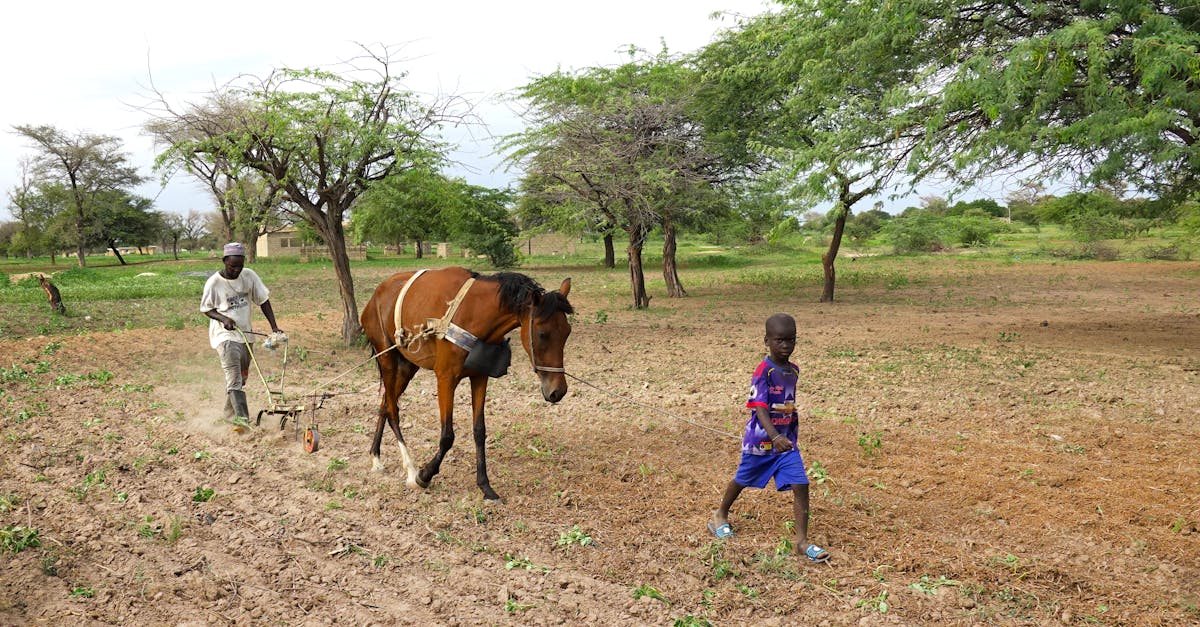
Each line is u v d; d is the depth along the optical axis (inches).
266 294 315.3
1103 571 183.3
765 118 820.6
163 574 180.7
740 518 216.2
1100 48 336.8
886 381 394.3
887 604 167.6
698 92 808.9
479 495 235.6
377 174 521.3
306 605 167.6
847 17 487.8
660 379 413.7
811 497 231.8
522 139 766.5
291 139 463.5
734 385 394.6
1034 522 211.9
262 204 506.0
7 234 3629.4
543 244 2628.0
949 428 307.3
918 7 431.8
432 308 237.0
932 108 442.3
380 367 262.5
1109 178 402.3
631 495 235.9
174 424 317.4
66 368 444.5
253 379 416.2
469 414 339.6
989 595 172.2
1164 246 1737.2
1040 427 304.3
